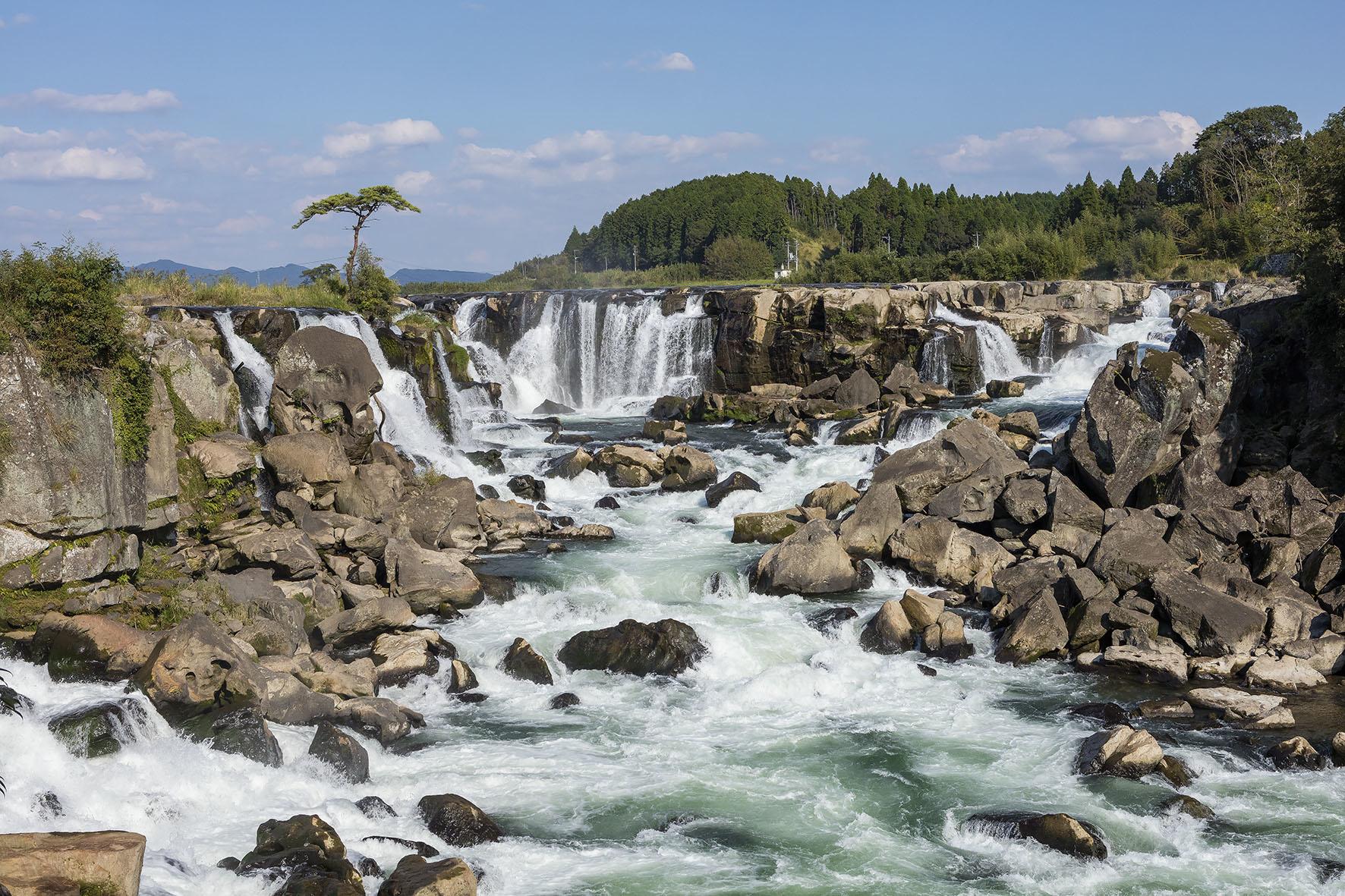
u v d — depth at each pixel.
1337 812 23.16
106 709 24.09
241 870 19.33
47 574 29.08
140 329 36.78
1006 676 31.05
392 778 24.53
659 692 30.06
